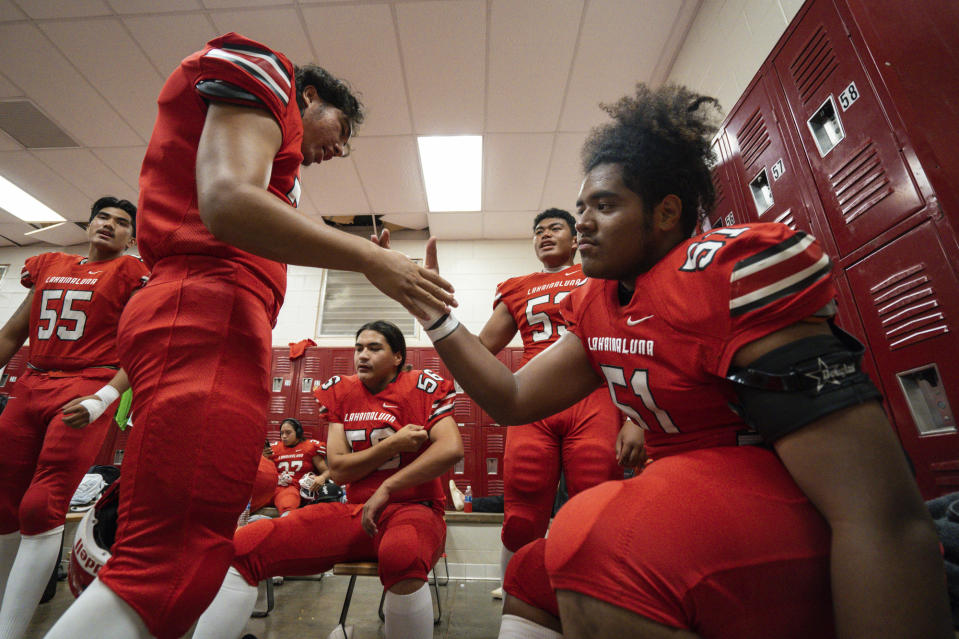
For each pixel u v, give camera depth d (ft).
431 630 3.95
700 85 10.00
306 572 4.37
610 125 2.34
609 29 10.62
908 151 4.29
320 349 17.69
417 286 2.24
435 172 15.44
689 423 1.85
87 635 1.83
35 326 5.29
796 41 5.71
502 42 10.87
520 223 18.28
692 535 1.39
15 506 4.69
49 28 10.59
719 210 7.47
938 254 4.00
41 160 14.78
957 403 3.86
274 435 16.84
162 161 2.57
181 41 10.83
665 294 1.77
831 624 1.40
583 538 1.53
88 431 4.80
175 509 2.09
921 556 1.22
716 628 1.37
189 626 2.10
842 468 1.30
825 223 5.26
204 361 2.31
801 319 1.48
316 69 3.42
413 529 4.21
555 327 5.70
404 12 10.20
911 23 4.44
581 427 5.09
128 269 5.56
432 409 5.25
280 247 2.11
